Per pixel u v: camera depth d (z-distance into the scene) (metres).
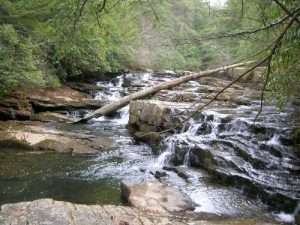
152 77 24.39
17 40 12.44
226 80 19.69
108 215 5.18
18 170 8.47
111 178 8.12
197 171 8.21
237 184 7.14
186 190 7.06
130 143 11.16
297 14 2.74
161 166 9.00
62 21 3.68
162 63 27.98
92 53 19.48
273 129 8.84
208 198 6.66
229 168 7.68
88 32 4.24
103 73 23.70
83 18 3.89
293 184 6.61
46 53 15.06
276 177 6.91
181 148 9.07
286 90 5.78
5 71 12.27
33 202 5.36
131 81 22.31
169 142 9.83
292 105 11.93
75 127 12.80
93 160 9.42
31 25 12.15
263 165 7.40
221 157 8.00
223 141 8.80
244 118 10.25
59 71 18.39
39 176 8.15
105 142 10.91
